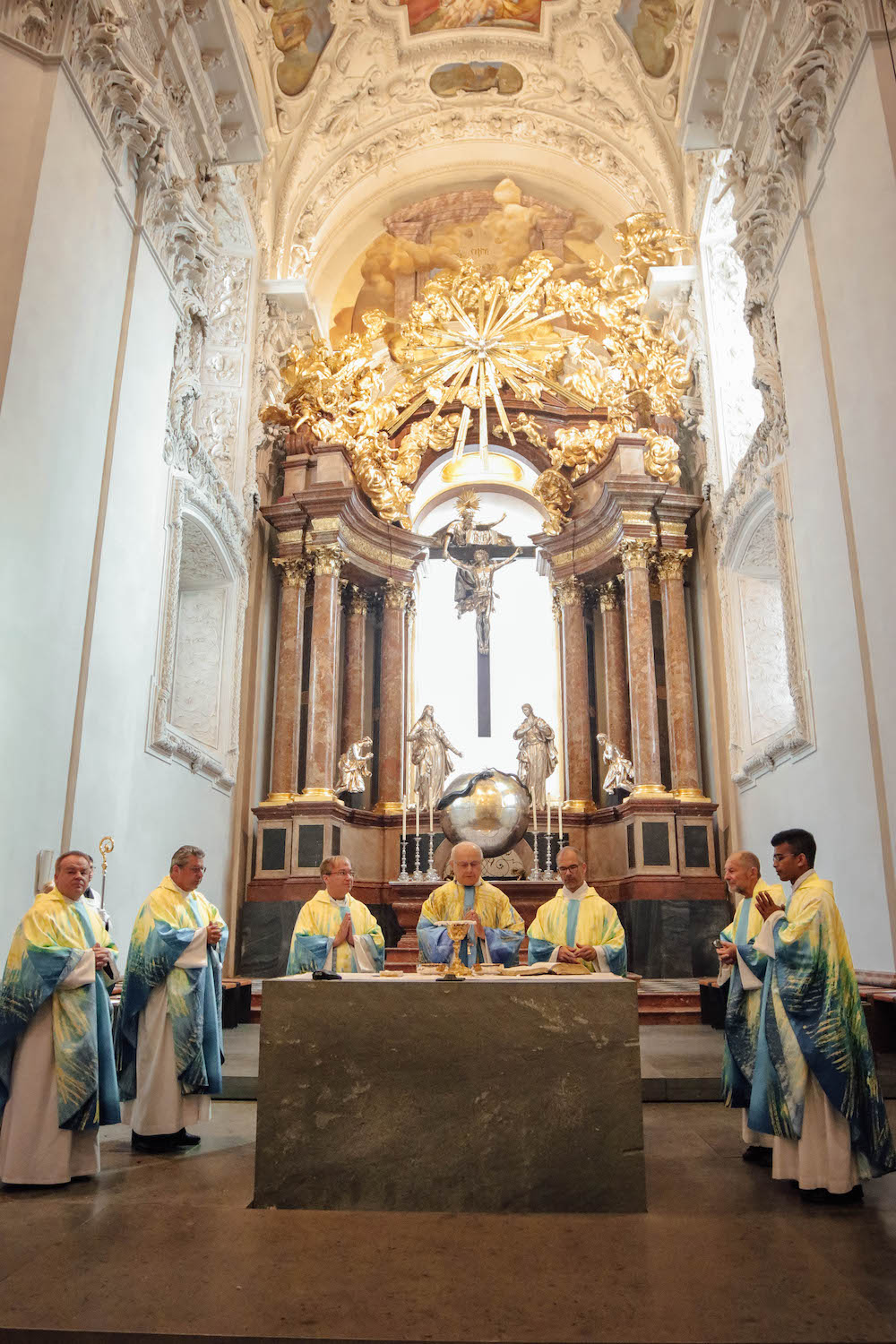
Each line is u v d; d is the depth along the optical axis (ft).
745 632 38.99
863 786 22.94
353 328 51.03
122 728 25.31
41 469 21.09
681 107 33.37
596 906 20.85
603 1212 12.84
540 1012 13.51
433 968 16.37
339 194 47.21
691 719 41.47
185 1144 16.87
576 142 46.75
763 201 28.12
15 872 19.58
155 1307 9.73
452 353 45.19
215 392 40.50
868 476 22.61
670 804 39.42
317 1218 12.62
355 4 41.22
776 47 27.25
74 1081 14.38
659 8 39.34
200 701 37.91
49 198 21.74
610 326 43.78
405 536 46.83
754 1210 12.91
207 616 38.91
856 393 23.27
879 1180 14.37
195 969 17.04
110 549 24.50
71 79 22.80
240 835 39.06
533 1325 9.30
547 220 50.03
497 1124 13.20
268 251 44.32
